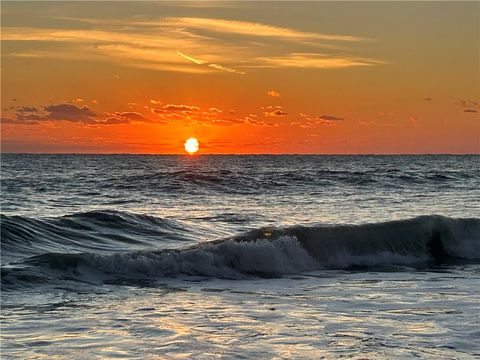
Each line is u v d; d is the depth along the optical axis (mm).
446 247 16609
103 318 8992
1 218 17281
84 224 18562
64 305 9852
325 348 7477
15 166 89312
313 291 11281
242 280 12547
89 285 11453
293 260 14117
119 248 16812
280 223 23297
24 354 7238
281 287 11734
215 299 10484
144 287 11508
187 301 10289
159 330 8312
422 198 35781
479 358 7113
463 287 11688
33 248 15781
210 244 13734
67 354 7238
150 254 12883
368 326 8547
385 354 7242
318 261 14453
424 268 14523
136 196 36844
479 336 8031
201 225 21531
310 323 8719
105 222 19125
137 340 7816
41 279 11430
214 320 8898
